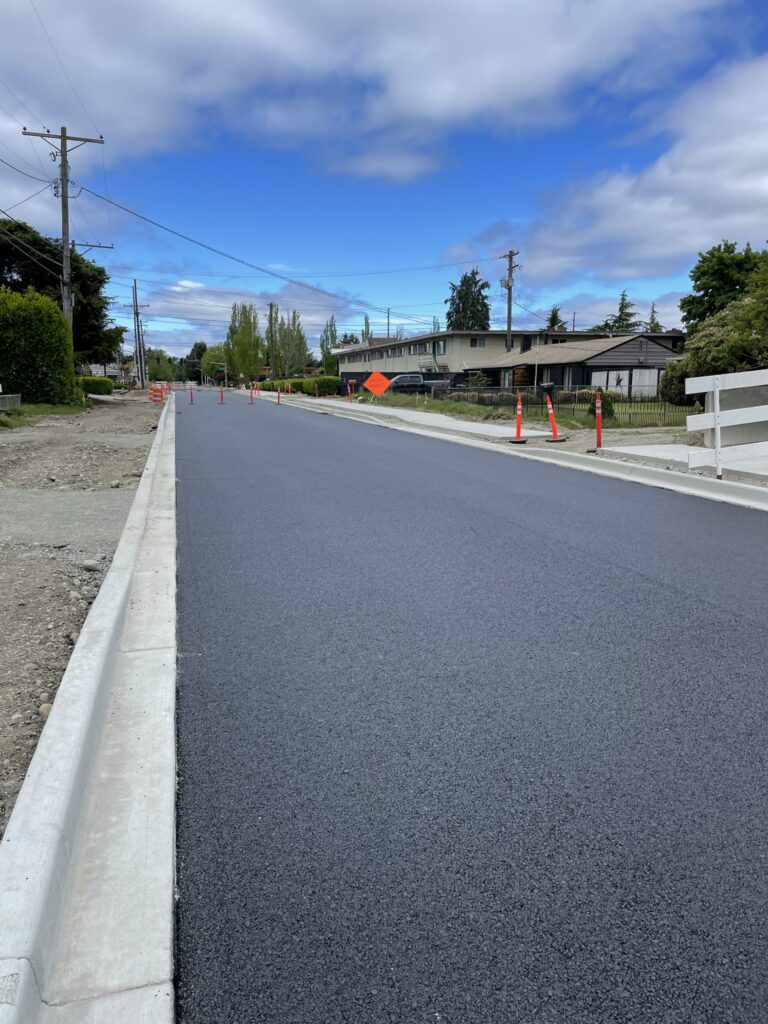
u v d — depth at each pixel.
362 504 8.70
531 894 2.19
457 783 2.77
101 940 2.01
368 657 3.98
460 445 16.16
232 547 6.55
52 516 7.74
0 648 3.96
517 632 4.36
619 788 2.72
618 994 1.84
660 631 4.36
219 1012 1.79
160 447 15.70
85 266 39.78
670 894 2.18
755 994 1.84
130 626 4.47
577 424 19.77
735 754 2.96
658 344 39.12
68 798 2.41
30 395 29.39
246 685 3.64
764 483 9.30
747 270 33.72
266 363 94.19
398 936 2.03
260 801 2.66
